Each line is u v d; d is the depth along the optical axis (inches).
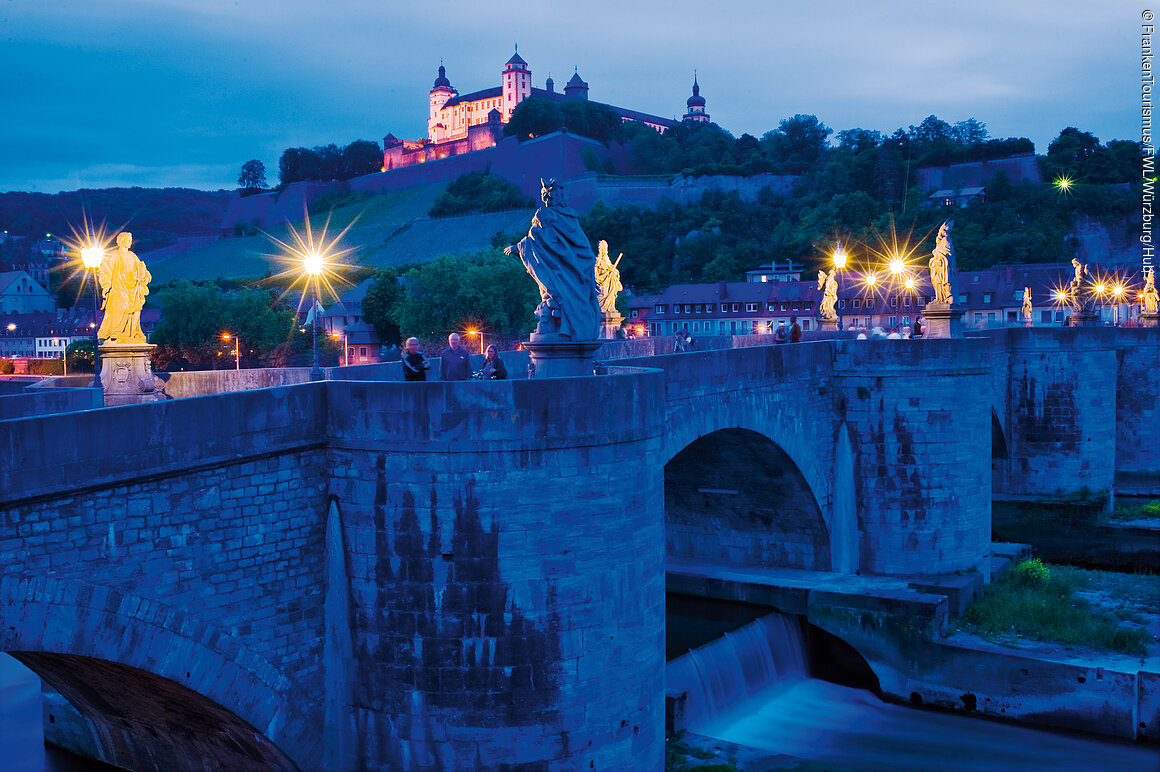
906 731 1524.4
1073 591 1950.1
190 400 800.3
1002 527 2608.3
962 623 1706.4
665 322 6663.4
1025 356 2600.9
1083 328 2578.7
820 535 1812.3
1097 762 1435.8
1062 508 2534.5
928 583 1747.0
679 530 1948.8
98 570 749.9
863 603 1649.9
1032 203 7357.3
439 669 885.2
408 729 894.4
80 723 1103.0
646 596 955.3
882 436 1786.4
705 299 6569.9
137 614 774.5
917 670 1624.0
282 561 877.2
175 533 797.9
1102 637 1649.9
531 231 978.7
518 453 873.5
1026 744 1492.4
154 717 944.9
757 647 1622.8
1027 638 1662.2
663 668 997.2
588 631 906.7
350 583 907.4
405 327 4972.9
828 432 1797.5
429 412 868.0
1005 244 6914.4
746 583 1731.1
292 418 877.8
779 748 1439.5
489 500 871.1
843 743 1464.1
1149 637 1662.2
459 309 4847.4
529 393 872.3
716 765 1268.5
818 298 6215.6
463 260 5984.3
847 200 7805.1
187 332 5024.6
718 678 1505.9
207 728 917.2
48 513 719.1
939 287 1931.6
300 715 897.5
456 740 887.7
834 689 1662.2
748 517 1861.5
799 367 1686.8
